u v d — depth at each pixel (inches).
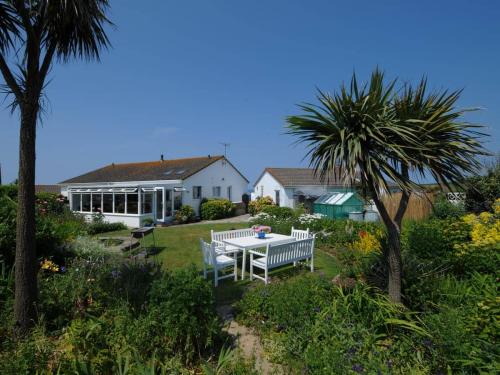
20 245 143.2
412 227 309.3
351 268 222.1
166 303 139.5
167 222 795.4
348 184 151.4
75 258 229.1
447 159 147.6
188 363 136.6
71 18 149.8
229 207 954.1
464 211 458.3
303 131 161.6
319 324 142.2
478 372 103.8
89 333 125.3
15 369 105.0
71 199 888.3
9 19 156.6
